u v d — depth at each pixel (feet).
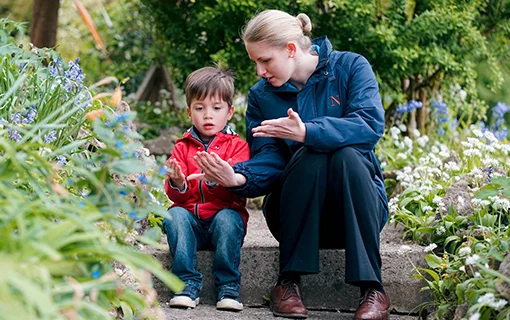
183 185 10.23
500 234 9.57
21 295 5.04
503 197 10.73
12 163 6.45
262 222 15.26
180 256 10.16
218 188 10.48
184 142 11.09
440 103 20.01
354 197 9.16
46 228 5.73
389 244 11.77
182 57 21.30
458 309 8.29
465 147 18.16
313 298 10.52
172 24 21.22
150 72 25.62
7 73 10.00
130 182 11.58
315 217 9.32
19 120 8.87
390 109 20.75
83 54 27.63
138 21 26.21
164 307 10.11
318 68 10.14
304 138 9.19
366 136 9.45
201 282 10.41
